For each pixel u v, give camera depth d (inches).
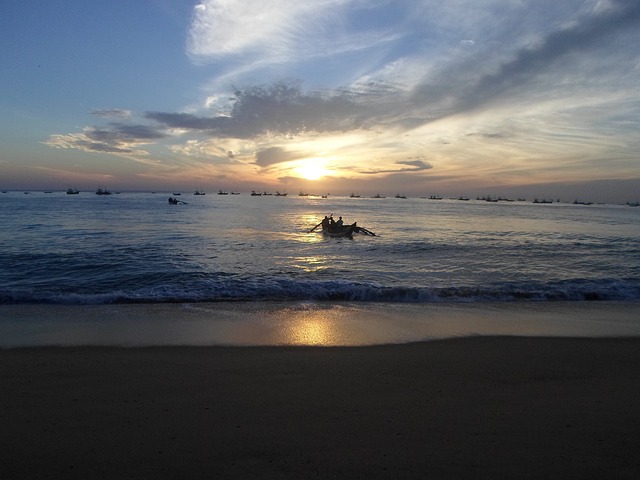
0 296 390.6
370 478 126.7
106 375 214.2
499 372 225.9
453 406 181.2
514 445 147.4
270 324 324.2
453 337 295.4
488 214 2866.6
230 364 233.5
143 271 557.0
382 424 163.0
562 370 230.4
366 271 595.2
